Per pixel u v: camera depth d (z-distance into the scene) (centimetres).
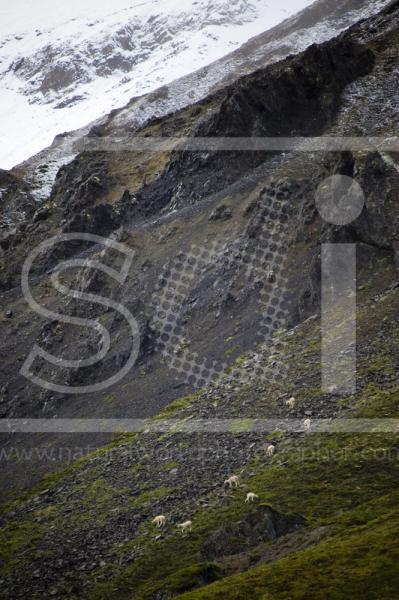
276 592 3250
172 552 4147
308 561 3444
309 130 10100
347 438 4697
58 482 5738
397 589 3112
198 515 4438
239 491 4522
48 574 4334
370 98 10119
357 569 3284
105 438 6450
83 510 5069
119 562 4241
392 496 3972
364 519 3797
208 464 5066
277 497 4284
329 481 4316
